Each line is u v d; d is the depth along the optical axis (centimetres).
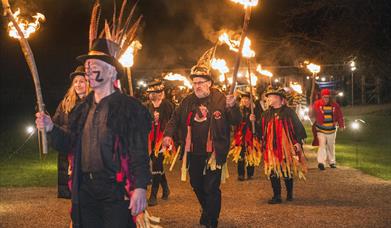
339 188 1058
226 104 695
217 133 711
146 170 421
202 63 780
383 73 3781
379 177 1192
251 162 1130
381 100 4478
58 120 665
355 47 3597
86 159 425
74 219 427
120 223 420
